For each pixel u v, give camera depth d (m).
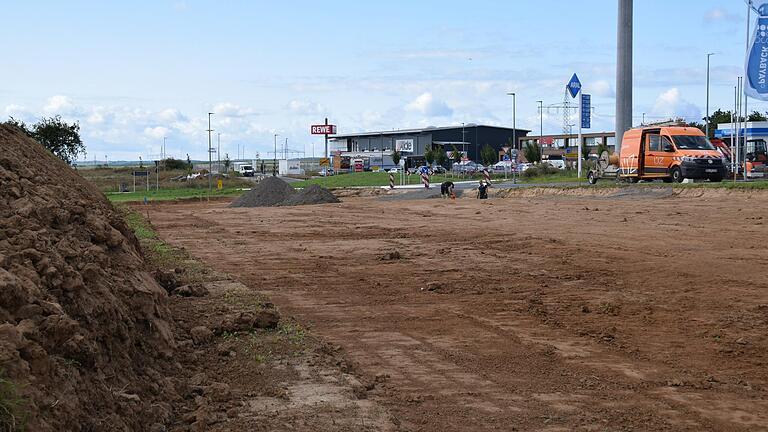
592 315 11.09
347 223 27.38
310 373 7.67
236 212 34.78
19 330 4.91
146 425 5.66
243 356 8.23
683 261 15.45
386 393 7.41
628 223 23.20
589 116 58.91
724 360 8.74
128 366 6.34
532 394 7.48
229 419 6.19
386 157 135.75
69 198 9.59
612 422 6.68
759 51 35.34
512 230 22.39
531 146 106.06
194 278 13.04
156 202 53.41
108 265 7.83
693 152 38.31
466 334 10.08
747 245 17.53
